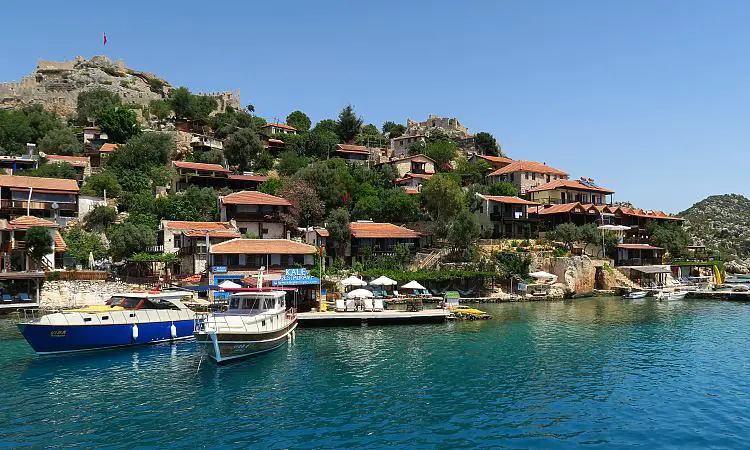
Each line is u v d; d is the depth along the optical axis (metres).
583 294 78.94
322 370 32.66
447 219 84.75
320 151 124.50
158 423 23.11
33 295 55.69
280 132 140.75
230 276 60.25
